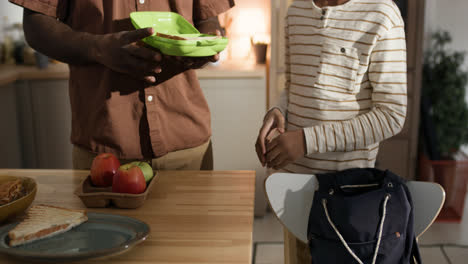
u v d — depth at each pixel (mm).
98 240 934
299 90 1446
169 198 1155
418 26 2885
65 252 884
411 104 3006
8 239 925
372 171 1259
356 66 1315
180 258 886
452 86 3061
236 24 3068
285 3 2760
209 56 1280
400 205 1178
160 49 1216
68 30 1279
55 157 3016
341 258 1186
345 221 1174
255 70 2789
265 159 1458
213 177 1294
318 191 1237
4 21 3168
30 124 2945
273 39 2803
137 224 971
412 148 3070
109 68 1343
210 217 1052
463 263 2463
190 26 1364
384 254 1162
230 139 2896
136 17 1326
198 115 1499
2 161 2891
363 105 1360
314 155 1403
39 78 2875
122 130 1396
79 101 1429
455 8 3238
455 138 3062
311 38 1396
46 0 1311
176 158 1487
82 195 1076
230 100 2840
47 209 1013
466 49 3291
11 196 1038
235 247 923
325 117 1371
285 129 1544
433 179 2967
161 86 1405
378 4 1291
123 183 1085
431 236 2744
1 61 3072
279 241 2713
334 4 1363
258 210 3014
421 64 2939
